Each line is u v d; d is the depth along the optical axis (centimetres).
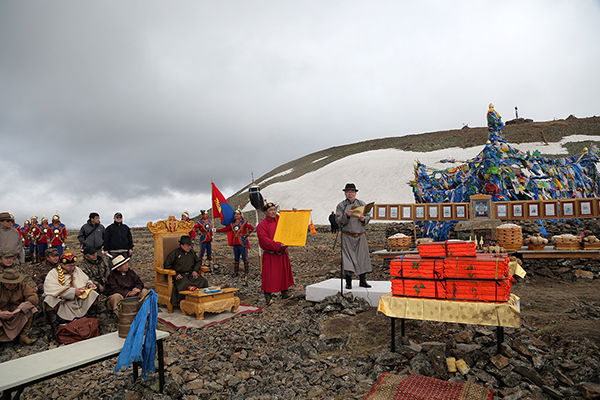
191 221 775
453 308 377
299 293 750
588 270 719
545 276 739
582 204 831
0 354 510
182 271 706
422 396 326
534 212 875
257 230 729
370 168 7425
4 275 534
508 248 787
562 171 1094
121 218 888
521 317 482
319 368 414
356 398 343
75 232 3722
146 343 358
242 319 628
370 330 499
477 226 884
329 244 2105
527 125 9456
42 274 627
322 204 6781
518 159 1080
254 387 380
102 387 387
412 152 8319
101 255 860
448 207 959
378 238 2214
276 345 495
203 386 382
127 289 664
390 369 389
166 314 676
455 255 395
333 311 596
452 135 9412
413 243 1144
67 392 379
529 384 339
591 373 329
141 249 2169
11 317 526
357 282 725
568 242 743
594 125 8631
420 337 457
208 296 635
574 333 398
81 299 586
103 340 381
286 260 743
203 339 536
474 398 319
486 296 371
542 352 379
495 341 409
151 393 366
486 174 1045
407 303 399
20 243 764
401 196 6400
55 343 552
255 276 1110
